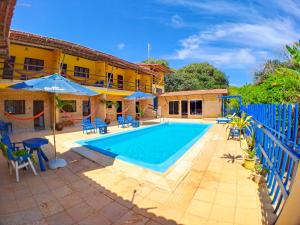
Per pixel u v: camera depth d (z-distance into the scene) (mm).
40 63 14383
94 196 3895
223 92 21156
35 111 13516
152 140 11516
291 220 2607
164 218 3166
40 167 5273
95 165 5691
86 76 17297
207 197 3799
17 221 3107
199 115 22641
